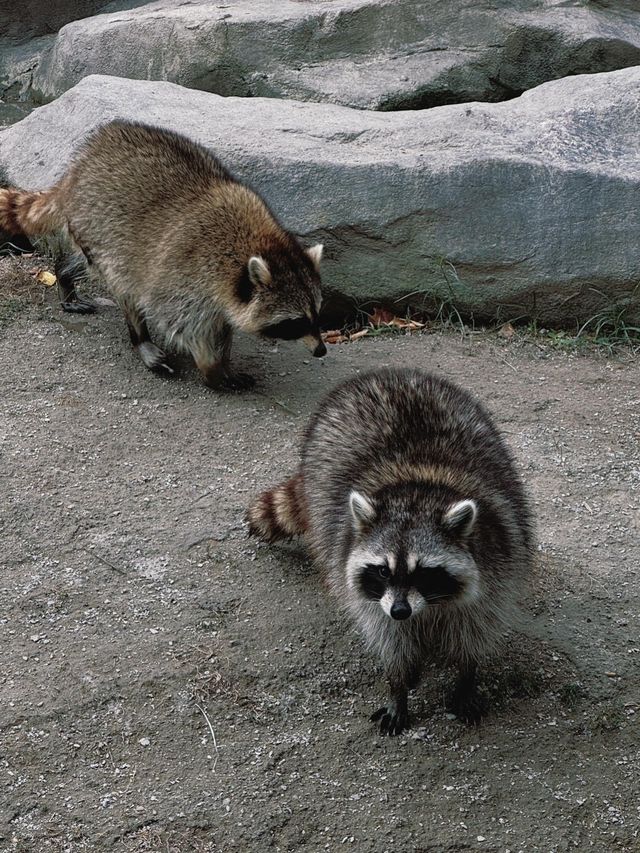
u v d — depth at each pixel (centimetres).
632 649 469
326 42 916
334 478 464
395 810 394
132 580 500
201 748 416
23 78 1116
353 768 411
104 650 457
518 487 469
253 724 427
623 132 753
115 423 625
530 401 657
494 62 902
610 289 723
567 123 756
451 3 909
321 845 381
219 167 694
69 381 666
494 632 427
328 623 477
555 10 920
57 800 393
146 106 797
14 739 414
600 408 652
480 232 723
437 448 452
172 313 654
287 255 644
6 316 734
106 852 376
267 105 821
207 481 574
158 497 559
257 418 636
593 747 423
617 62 909
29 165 820
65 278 739
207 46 930
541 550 527
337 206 727
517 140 749
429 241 727
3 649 456
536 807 397
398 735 425
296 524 505
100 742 416
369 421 472
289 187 731
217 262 640
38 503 548
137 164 671
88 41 1002
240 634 470
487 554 416
